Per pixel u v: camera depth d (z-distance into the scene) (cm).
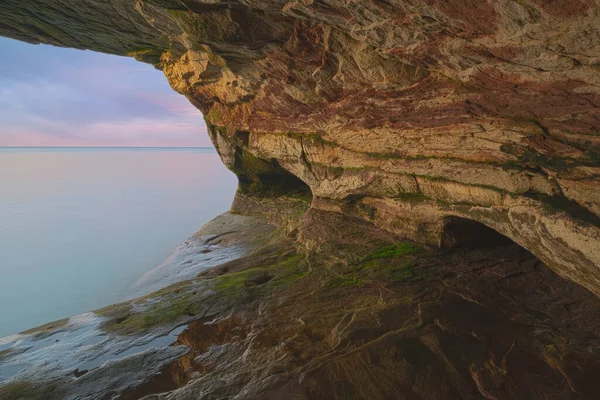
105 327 916
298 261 1222
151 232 3462
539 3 352
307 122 1323
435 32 496
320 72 906
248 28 782
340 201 1441
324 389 612
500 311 781
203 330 859
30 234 3475
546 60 446
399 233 1201
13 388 680
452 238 1065
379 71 762
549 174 662
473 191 848
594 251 559
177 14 791
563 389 562
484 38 458
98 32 1131
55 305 1884
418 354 673
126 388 669
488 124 707
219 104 1905
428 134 887
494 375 607
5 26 1062
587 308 748
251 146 1856
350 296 921
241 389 629
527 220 690
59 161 17950
